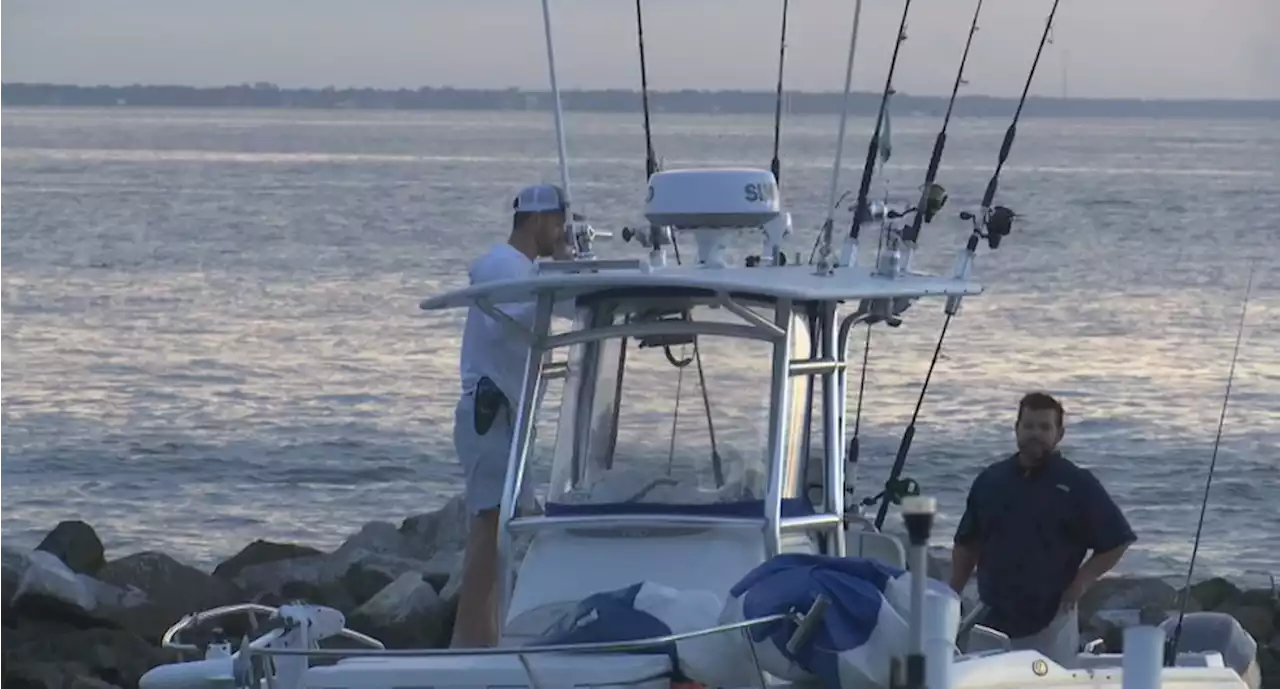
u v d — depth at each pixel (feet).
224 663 69.56
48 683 116.88
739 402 69.36
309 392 267.39
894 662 53.98
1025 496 88.58
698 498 69.05
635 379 70.85
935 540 173.88
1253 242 520.83
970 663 61.77
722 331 69.36
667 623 61.77
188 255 482.69
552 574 67.97
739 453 69.05
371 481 214.48
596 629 62.13
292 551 163.02
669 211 73.10
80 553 152.05
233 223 608.19
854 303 75.00
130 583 144.77
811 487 72.08
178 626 71.67
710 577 66.64
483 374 84.64
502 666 60.54
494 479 84.79
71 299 378.53
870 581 61.26
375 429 240.12
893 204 80.64
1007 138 93.15
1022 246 490.08
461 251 494.18
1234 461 217.56
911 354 288.51
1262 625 139.33
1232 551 179.52
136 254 485.56
